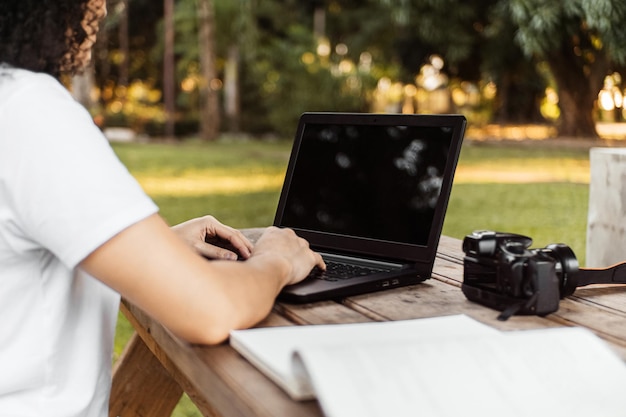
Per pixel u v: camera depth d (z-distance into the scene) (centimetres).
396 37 2497
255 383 84
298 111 2383
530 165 1280
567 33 1507
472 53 2166
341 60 2725
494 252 115
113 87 3416
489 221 694
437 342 78
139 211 89
